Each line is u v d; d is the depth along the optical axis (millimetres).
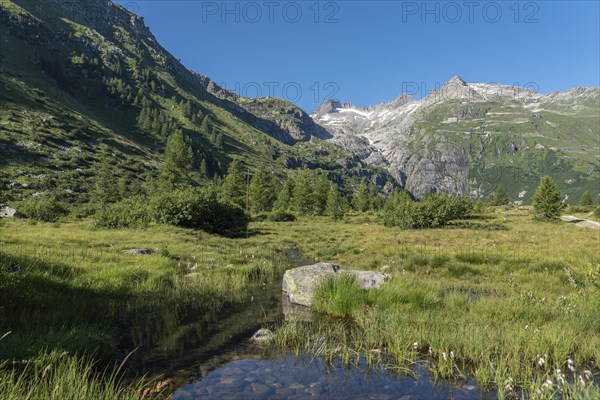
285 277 11891
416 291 10289
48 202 50469
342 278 10680
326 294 9992
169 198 37500
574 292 10758
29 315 6742
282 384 5090
